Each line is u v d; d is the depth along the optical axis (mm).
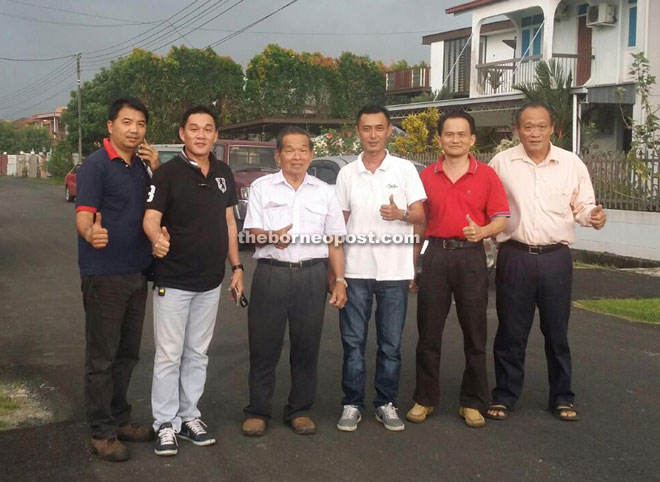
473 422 4945
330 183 11219
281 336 4805
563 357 5117
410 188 4891
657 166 12164
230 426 4996
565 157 5043
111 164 4352
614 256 12328
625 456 4473
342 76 34656
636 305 8664
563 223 5016
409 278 4969
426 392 5043
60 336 7473
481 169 4867
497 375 5250
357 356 4969
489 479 4156
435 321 4984
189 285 4539
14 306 8914
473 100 19156
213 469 4297
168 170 4441
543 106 4961
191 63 33250
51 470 4262
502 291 5129
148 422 5047
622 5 17938
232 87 33875
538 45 21094
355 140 17875
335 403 5465
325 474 4223
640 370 6223
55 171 47562
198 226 4500
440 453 4520
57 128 87250
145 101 32844
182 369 4730
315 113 34062
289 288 4723
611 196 12633
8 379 6020
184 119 4512
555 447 4613
